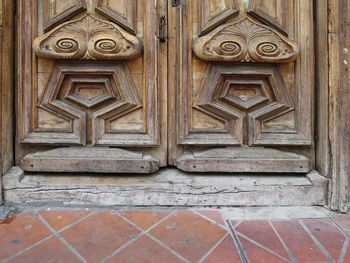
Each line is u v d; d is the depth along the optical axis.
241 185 1.63
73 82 1.66
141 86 1.67
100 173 1.69
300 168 1.68
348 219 1.52
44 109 1.66
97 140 1.67
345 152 1.59
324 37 1.62
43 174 1.68
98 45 1.57
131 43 1.58
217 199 1.63
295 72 1.68
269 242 1.31
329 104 1.61
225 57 1.60
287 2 1.67
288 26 1.67
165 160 1.71
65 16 1.60
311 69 1.67
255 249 1.26
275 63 1.65
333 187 1.60
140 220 1.48
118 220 1.47
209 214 1.54
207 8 1.64
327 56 1.61
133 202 1.62
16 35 1.67
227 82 1.67
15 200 1.60
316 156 1.72
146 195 1.62
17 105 1.68
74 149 1.68
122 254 1.21
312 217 1.53
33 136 1.66
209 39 1.59
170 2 1.68
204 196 1.62
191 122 1.68
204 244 1.29
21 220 1.46
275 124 1.70
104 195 1.61
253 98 1.69
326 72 1.62
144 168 1.65
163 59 1.69
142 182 1.64
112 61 1.64
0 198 1.58
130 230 1.39
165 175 1.69
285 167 1.67
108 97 1.66
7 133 1.64
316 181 1.64
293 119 1.70
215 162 1.67
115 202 1.61
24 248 1.24
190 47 1.65
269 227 1.43
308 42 1.65
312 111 1.68
